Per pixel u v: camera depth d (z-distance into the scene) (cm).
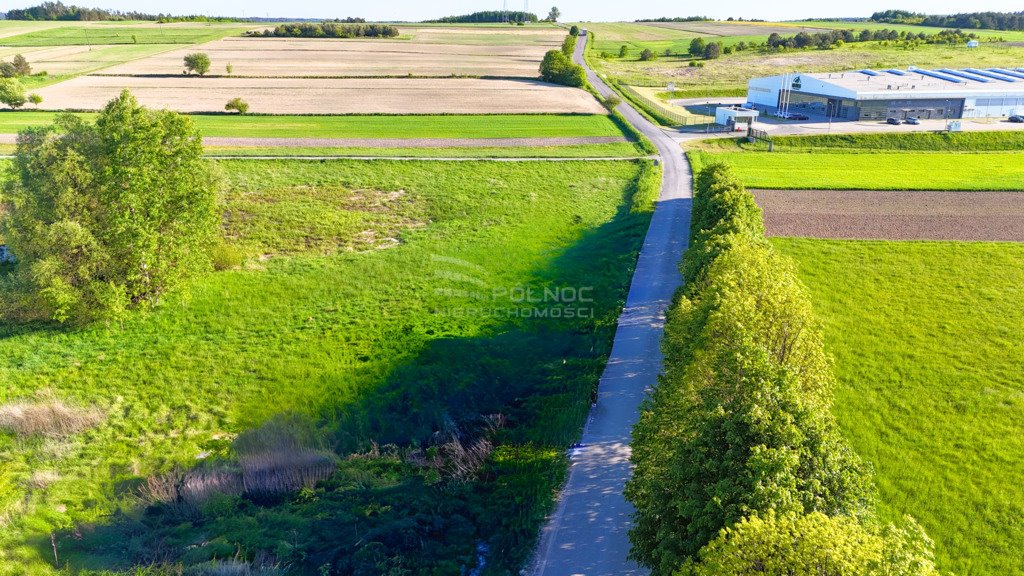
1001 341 3644
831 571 1448
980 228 5569
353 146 8362
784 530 1540
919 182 7050
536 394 3269
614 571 2089
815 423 1914
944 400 3098
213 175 4588
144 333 3781
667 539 1831
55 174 3719
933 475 2594
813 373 2527
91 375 3362
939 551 2225
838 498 1797
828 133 9381
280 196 6412
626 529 2266
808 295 3189
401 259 4916
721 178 4812
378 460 2812
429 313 4066
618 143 8919
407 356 3538
